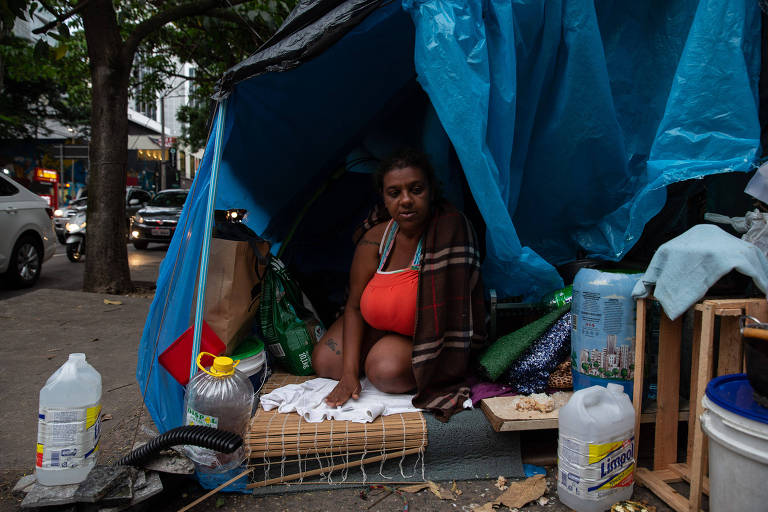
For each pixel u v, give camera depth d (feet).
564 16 7.86
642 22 8.73
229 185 10.87
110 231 21.12
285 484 7.11
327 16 7.77
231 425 6.98
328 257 13.34
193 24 24.57
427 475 7.27
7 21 12.17
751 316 5.95
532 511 6.56
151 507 6.63
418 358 7.68
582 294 7.23
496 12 7.43
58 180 83.71
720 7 7.52
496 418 7.09
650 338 7.30
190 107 61.26
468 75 7.19
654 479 6.82
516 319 9.39
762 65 7.89
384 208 9.03
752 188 7.13
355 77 9.57
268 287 9.39
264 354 8.79
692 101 7.67
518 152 8.63
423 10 7.30
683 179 7.50
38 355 13.14
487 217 7.61
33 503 5.79
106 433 8.90
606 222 9.38
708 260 5.89
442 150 9.82
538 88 8.28
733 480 5.23
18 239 23.25
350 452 7.16
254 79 8.68
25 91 66.13
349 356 8.35
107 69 20.39
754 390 5.28
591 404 6.42
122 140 21.07
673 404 7.00
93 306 18.24
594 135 8.53
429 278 7.88
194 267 8.15
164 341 8.21
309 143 10.88
